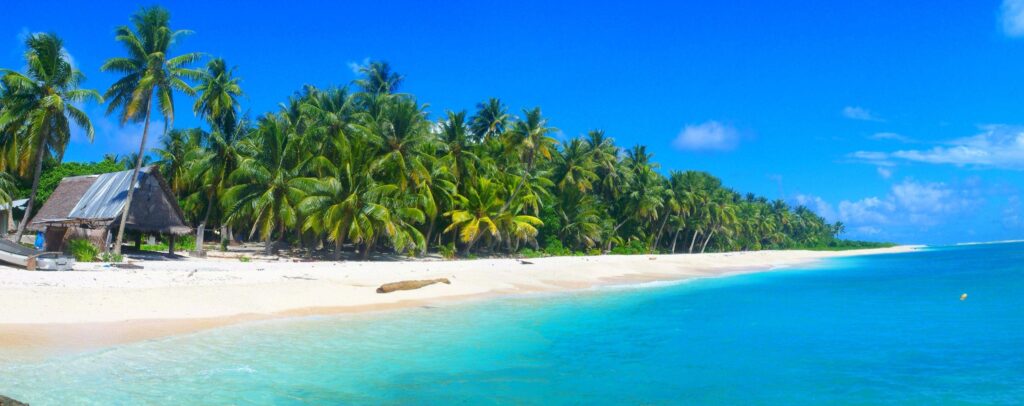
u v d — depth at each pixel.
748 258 70.94
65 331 14.55
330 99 44.97
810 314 21.36
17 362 11.82
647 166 74.69
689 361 13.88
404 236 41.19
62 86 32.72
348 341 15.34
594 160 71.50
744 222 107.44
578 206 65.19
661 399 10.93
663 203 79.69
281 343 14.83
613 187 73.69
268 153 41.31
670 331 17.72
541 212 60.19
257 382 11.39
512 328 17.83
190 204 47.44
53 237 33.09
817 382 12.02
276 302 20.34
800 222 144.12
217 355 13.34
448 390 11.34
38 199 48.28
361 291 23.77
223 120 45.16
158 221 34.16
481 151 53.22
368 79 60.00
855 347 15.40
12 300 16.70
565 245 65.44
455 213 47.44
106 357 12.62
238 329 16.28
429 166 46.41
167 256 35.47
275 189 40.44
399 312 20.31
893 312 21.86
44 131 31.64
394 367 12.92
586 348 15.20
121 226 31.03
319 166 40.53
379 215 38.66
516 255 55.91
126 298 18.41
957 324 18.95
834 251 123.06
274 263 34.75
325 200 38.94
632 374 12.65
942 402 10.62
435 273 30.84
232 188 40.31
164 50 32.44
